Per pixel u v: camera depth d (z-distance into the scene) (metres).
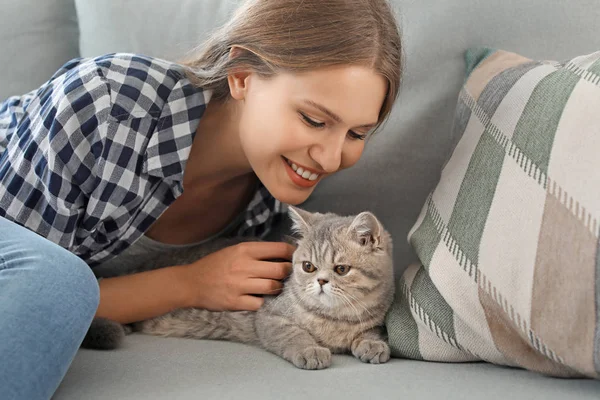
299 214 1.46
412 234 1.27
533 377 1.03
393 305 1.29
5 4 1.74
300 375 1.08
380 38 1.23
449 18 1.46
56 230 1.30
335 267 1.35
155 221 1.48
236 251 1.42
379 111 1.30
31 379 0.87
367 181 1.52
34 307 0.92
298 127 1.22
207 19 1.60
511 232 1.06
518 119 1.17
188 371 1.08
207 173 1.51
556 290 0.98
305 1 1.24
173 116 1.36
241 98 1.33
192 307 1.44
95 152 1.28
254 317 1.39
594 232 0.96
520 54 1.43
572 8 1.41
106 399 0.96
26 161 1.27
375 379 1.04
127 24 1.64
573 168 1.03
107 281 1.42
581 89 1.10
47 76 1.73
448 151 1.38
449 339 1.12
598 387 0.97
